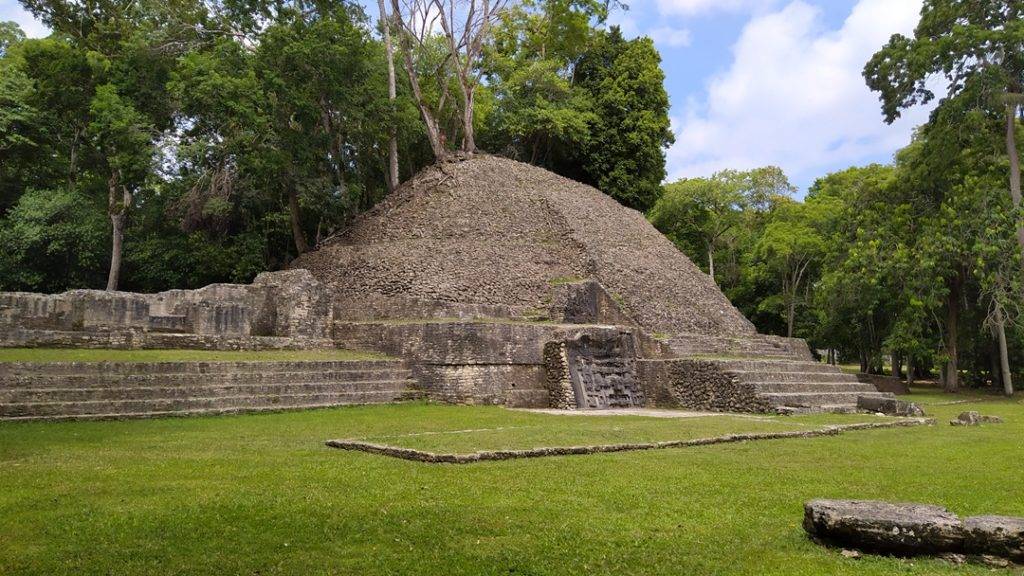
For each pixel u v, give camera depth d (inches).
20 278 1128.2
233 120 1051.3
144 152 1039.0
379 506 296.2
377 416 644.7
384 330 878.4
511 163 1440.7
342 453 430.0
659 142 1768.0
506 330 843.4
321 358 799.7
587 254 1131.3
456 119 1617.9
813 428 613.9
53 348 701.9
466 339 817.5
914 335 1321.4
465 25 1488.7
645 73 1718.8
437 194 1290.6
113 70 1143.6
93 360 640.4
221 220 1198.9
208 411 613.6
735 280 2004.2
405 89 1493.6
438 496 315.9
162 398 619.2
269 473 360.5
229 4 1173.1
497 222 1222.3
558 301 1000.9
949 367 1328.7
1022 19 1146.0
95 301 791.1
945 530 242.2
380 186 1503.4
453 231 1192.8
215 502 298.2
